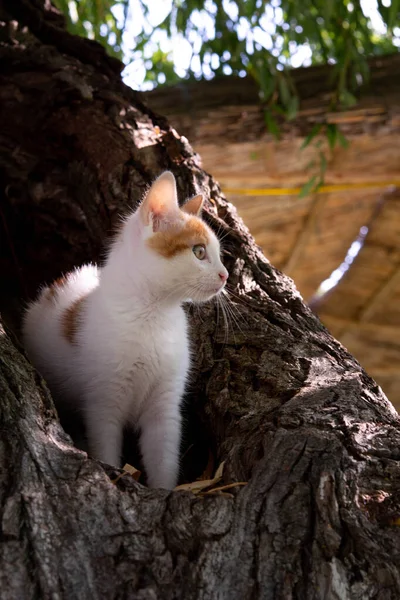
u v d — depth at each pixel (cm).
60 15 146
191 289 104
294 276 225
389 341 239
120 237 108
